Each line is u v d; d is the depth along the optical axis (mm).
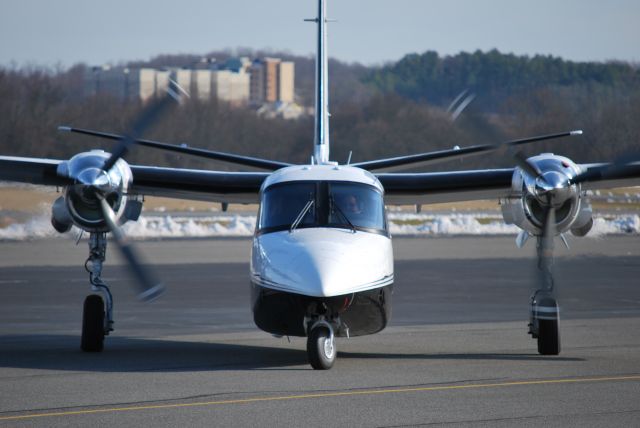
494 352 40875
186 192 45031
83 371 35250
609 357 38906
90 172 40906
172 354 40375
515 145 41531
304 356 39719
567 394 29953
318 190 38719
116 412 27391
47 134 194625
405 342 44469
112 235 41625
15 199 131000
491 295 66375
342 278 34719
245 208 194500
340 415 26906
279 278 35281
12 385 31984
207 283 73375
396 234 133375
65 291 67812
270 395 29969
